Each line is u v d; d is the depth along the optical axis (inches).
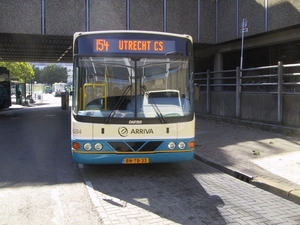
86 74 253.3
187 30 653.3
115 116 249.4
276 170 276.5
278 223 181.2
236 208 203.8
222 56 727.7
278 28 527.5
